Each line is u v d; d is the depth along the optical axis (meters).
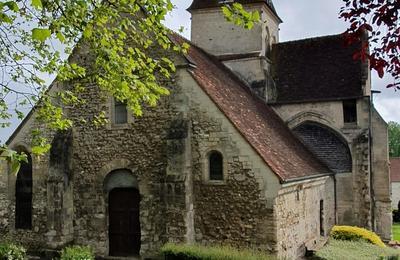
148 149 16.73
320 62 24.95
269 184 14.77
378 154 22.55
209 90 16.25
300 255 16.75
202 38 24.88
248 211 15.06
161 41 11.41
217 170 15.73
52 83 18.16
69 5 8.74
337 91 23.22
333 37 25.73
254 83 23.67
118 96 11.20
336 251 17.08
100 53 10.43
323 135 23.14
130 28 14.60
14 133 19.28
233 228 15.26
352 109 22.94
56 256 16.91
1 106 11.08
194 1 25.17
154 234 16.39
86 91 17.81
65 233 17.25
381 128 22.61
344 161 22.41
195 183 15.91
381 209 22.31
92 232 17.39
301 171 16.91
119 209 17.34
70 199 17.61
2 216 19.25
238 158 15.30
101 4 10.47
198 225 15.78
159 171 16.50
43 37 5.57
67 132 17.77
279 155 16.64
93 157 17.59
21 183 19.16
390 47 5.44
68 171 17.61
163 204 16.14
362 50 5.82
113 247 17.27
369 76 24.64
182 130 15.76
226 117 15.53
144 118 16.83
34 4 5.49
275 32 27.36
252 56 23.83
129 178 17.20
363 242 19.02
